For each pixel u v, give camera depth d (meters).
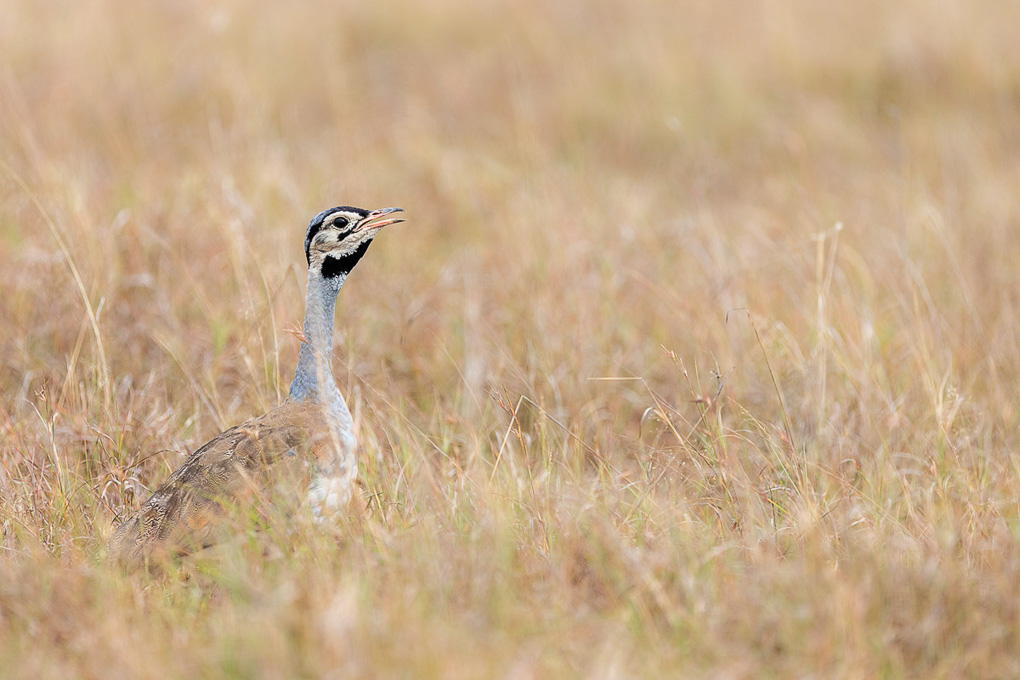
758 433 13.83
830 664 9.17
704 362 15.78
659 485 12.37
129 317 15.89
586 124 26.98
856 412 14.57
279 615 9.07
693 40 31.22
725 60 29.58
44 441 12.86
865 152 25.55
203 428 14.15
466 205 21.27
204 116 25.27
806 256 18.48
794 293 17.69
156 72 26.72
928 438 13.75
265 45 29.59
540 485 11.99
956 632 9.73
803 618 9.47
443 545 10.52
